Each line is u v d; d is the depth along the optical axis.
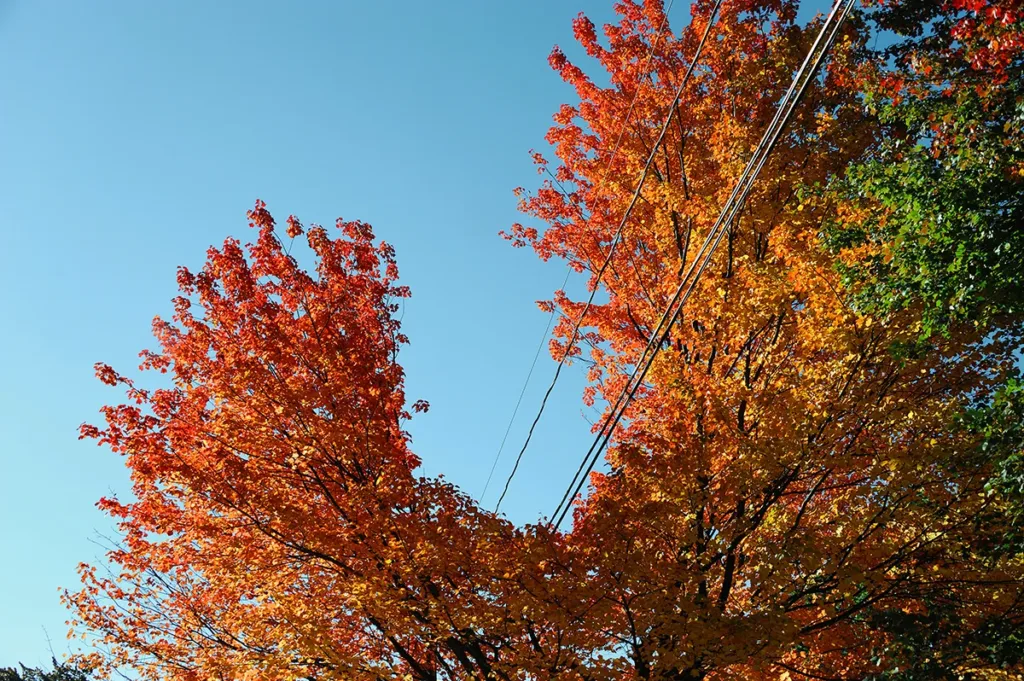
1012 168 8.78
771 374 10.13
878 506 9.25
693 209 10.72
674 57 12.30
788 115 6.87
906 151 9.51
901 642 9.25
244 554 9.72
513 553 9.08
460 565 9.16
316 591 9.76
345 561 9.47
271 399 9.66
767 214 10.18
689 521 9.44
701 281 10.18
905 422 9.04
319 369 10.20
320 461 9.84
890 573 9.59
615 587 8.91
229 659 9.91
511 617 9.15
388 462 9.72
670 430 9.89
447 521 9.38
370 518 9.41
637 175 12.20
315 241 10.66
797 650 10.10
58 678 18.06
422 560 9.02
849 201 9.62
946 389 9.75
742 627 8.59
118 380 10.03
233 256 10.20
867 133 10.83
